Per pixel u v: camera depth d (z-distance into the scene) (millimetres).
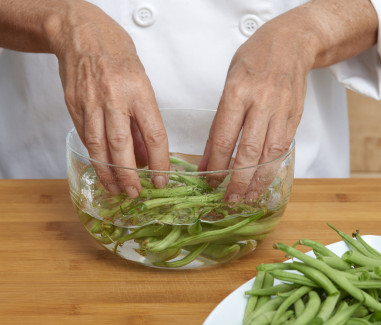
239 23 775
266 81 559
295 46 605
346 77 771
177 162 596
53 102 811
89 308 531
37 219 648
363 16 688
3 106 839
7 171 863
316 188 721
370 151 1205
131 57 568
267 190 536
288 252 519
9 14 640
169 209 517
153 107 548
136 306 534
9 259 585
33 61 798
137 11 767
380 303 500
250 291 511
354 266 545
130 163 539
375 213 674
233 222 525
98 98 546
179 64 787
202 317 526
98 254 596
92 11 611
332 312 498
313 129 831
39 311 526
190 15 771
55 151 840
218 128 549
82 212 553
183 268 560
